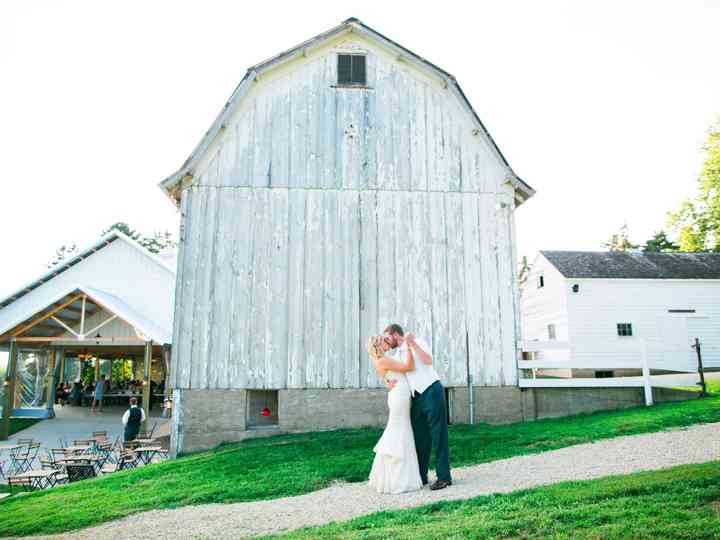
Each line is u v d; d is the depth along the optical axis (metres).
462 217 12.15
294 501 6.25
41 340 18.95
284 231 11.79
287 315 11.48
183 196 11.77
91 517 6.42
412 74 12.66
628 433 8.67
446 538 4.21
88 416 23.39
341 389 11.31
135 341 19.27
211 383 11.15
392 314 11.63
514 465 7.10
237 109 12.13
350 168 12.15
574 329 26.23
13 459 13.99
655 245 44.31
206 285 11.47
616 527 4.16
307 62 12.50
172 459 10.61
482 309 11.83
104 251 24.09
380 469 6.31
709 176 33.81
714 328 26.67
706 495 4.77
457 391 11.52
